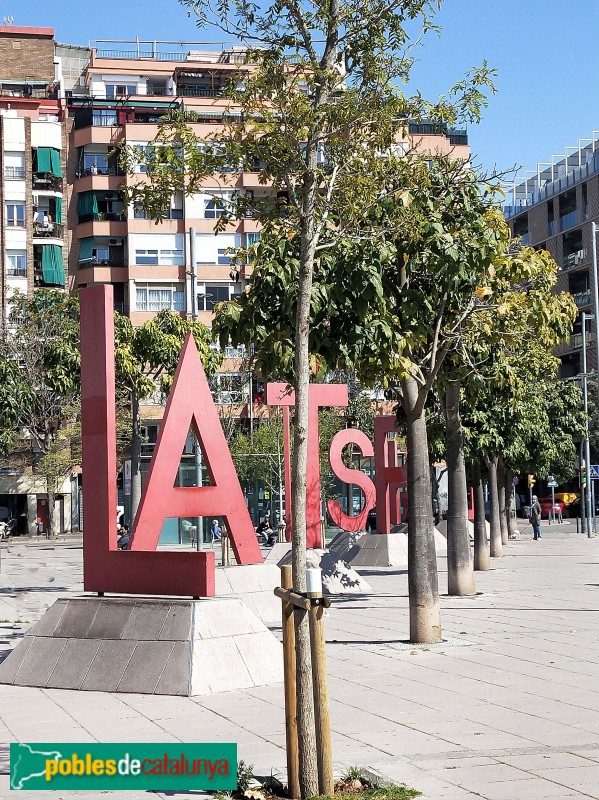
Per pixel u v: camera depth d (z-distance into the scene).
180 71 74.12
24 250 67.44
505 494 51.56
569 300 20.52
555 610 20.66
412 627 16.70
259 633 14.16
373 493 35.09
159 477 16.81
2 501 65.56
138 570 14.84
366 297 13.34
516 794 8.18
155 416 61.19
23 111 68.88
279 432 58.94
